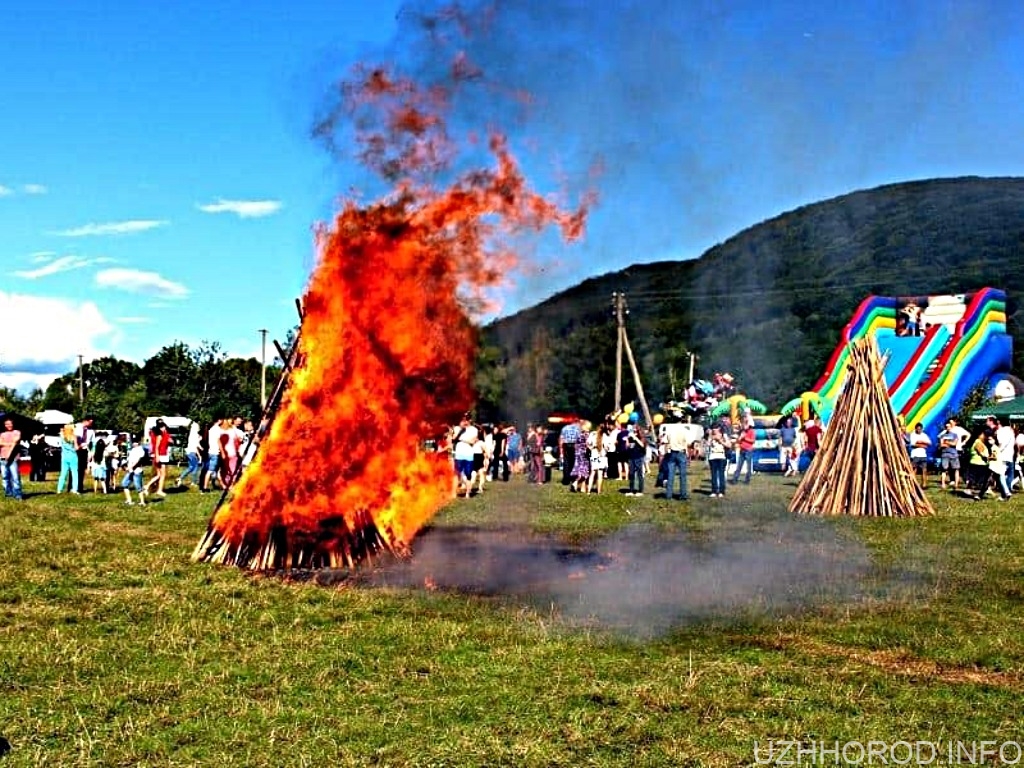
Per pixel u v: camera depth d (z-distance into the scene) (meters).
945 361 37.94
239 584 10.35
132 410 55.22
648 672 7.01
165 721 5.95
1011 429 22.50
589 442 24.17
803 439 31.03
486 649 7.68
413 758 5.37
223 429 24.52
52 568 11.26
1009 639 8.05
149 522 16.75
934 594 9.98
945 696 6.55
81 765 5.24
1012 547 13.69
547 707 6.22
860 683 6.83
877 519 17.69
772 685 6.72
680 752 5.50
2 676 6.80
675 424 22.16
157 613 8.87
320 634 8.13
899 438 18.86
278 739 5.66
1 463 22.17
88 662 7.18
